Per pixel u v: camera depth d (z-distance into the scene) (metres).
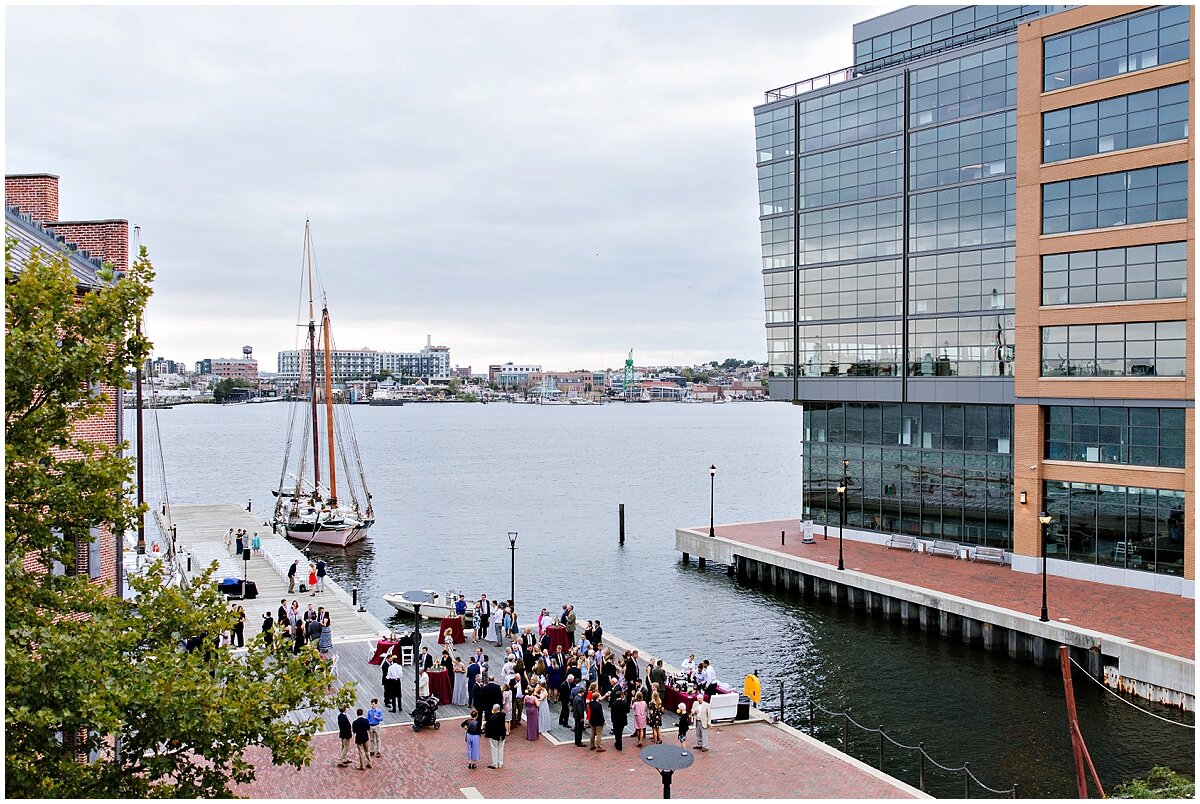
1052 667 34.62
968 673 34.97
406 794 21.27
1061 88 42.69
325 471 131.12
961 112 47.47
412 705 27.52
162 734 12.90
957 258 47.72
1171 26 38.88
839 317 53.84
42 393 14.07
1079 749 22.62
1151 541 39.50
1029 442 43.81
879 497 52.22
